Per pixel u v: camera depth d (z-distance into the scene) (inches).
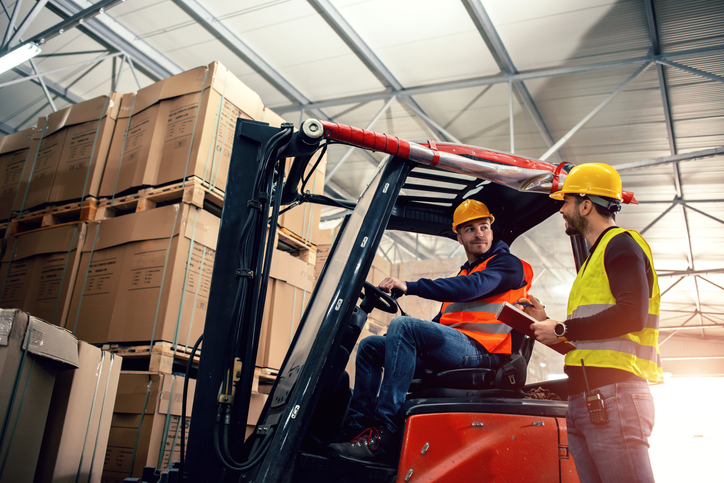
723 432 162.2
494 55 297.0
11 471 88.0
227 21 291.3
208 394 78.3
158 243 145.4
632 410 61.1
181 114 155.7
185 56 323.9
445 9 265.6
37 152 187.5
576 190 73.6
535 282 112.2
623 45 281.0
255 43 307.9
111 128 172.2
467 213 107.4
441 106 344.8
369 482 78.5
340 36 293.3
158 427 130.7
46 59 313.9
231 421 77.9
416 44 294.7
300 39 300.0
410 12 270.5
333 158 411.2
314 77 334.0
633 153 368.5
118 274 149.9
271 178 89.8
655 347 66.1
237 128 91.3
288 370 89.7
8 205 186.4
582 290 69.0
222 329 81.4
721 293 575.8
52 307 157.5
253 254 86.7
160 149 156.7
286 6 274.7
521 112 342.3
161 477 99.3
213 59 323.9
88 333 148.5
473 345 94.2
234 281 83.7
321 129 88.1
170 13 287.3
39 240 169.8
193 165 146.9
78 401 108.0
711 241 471.8
